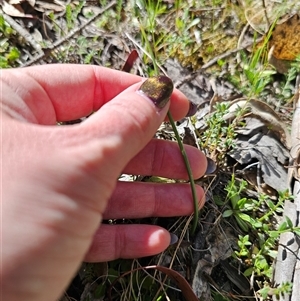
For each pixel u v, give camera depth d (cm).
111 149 10
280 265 14
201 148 16
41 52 19
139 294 13
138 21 19
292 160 15
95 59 19
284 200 15
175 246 14
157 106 11
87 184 10
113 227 13
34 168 10
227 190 15
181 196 14
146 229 13
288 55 18
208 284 14
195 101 18
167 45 19
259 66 18
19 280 10
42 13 20
